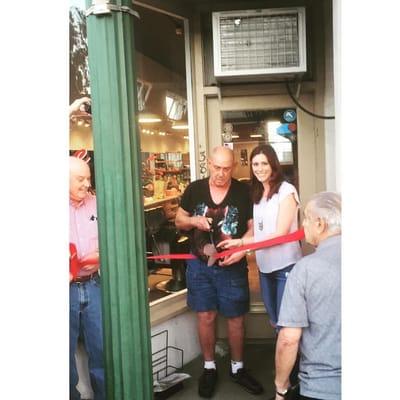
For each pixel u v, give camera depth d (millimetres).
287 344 1510
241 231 2488
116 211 1164
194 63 2887
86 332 2152
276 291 2402
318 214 1544
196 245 2533
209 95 2928
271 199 2365
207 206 2525
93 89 1157
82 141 2123
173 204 2885
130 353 1211
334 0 2078
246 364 2760
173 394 2504
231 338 2549
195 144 2932
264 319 2994
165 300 2783
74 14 2104
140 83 2746
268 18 2473
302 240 2473
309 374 1497
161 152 2867
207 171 2965
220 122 2969
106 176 1160
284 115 2916
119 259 1180
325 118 2717
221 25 2496
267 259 2395
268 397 2416
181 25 2859
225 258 2467
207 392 2443
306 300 1480
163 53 2838
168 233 2881
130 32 1171
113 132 1149
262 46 2492
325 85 2775
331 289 1434
